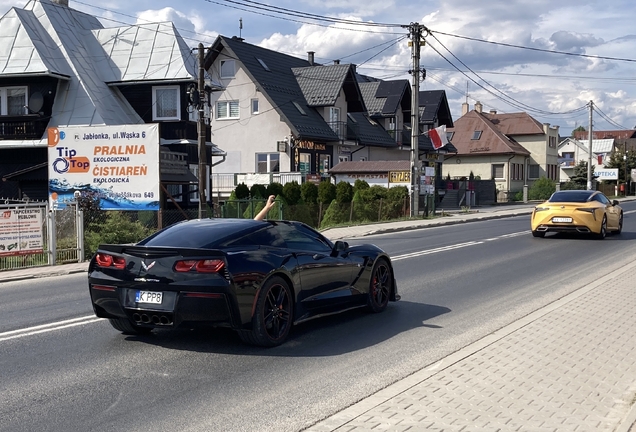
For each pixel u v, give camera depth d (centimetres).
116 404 543
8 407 536
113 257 724
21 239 1527
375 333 809
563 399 530
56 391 579
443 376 595
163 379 614
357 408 514
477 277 1284
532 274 1318
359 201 3130
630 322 825
